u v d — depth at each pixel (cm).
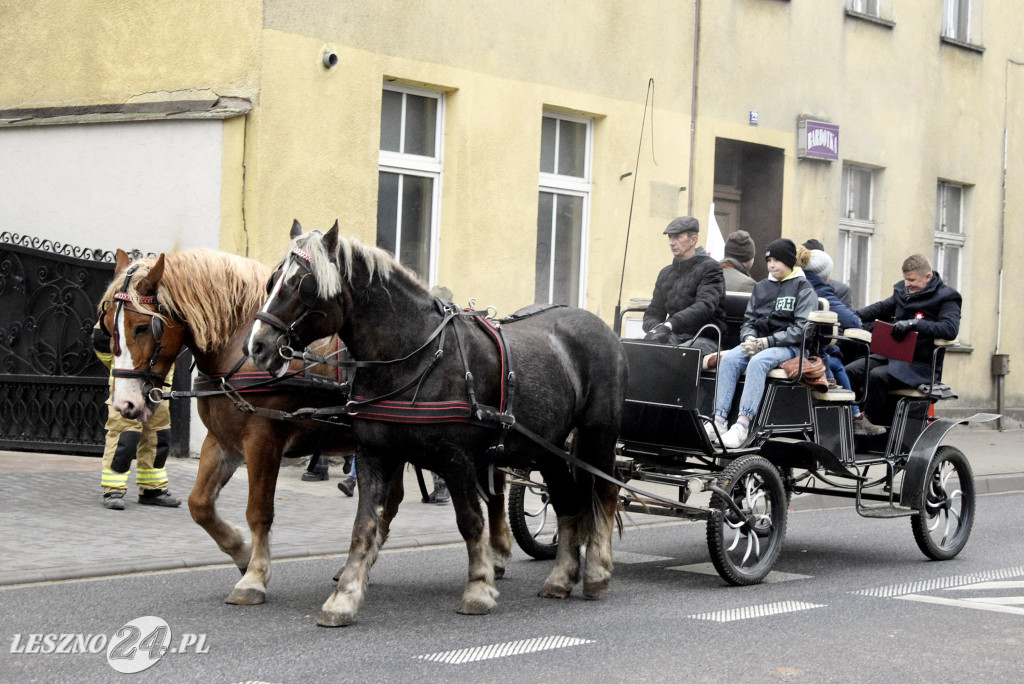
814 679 525
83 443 1154
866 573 801
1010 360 2016
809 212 1698
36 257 1184
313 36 1151
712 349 832
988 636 612
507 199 1327
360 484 618
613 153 1435
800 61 1669
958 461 880
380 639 582
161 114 1149
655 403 756
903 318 923
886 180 1822
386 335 602
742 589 738
